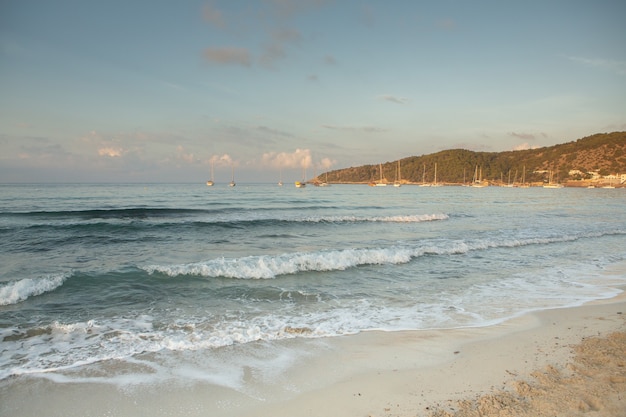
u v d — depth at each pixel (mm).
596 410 3885
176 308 8234
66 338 6480
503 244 16266
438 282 10570
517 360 5461
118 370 5289
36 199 43594
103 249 14672
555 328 6891
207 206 36188
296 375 5145
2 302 8336
